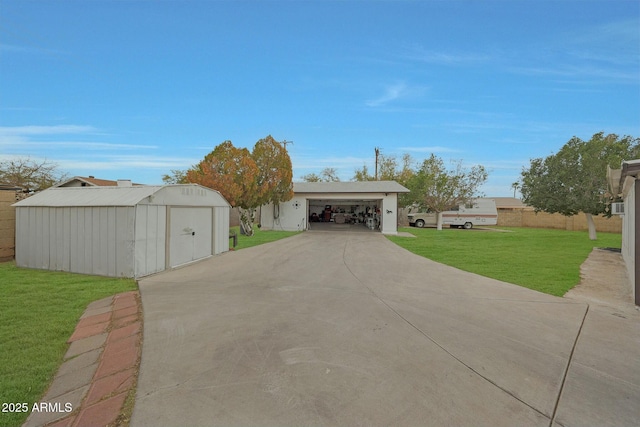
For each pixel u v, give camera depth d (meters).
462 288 7.41
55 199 9.72
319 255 12.41
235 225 28.12
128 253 8.45
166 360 3.85
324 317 5.36
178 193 10.31
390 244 16.34
